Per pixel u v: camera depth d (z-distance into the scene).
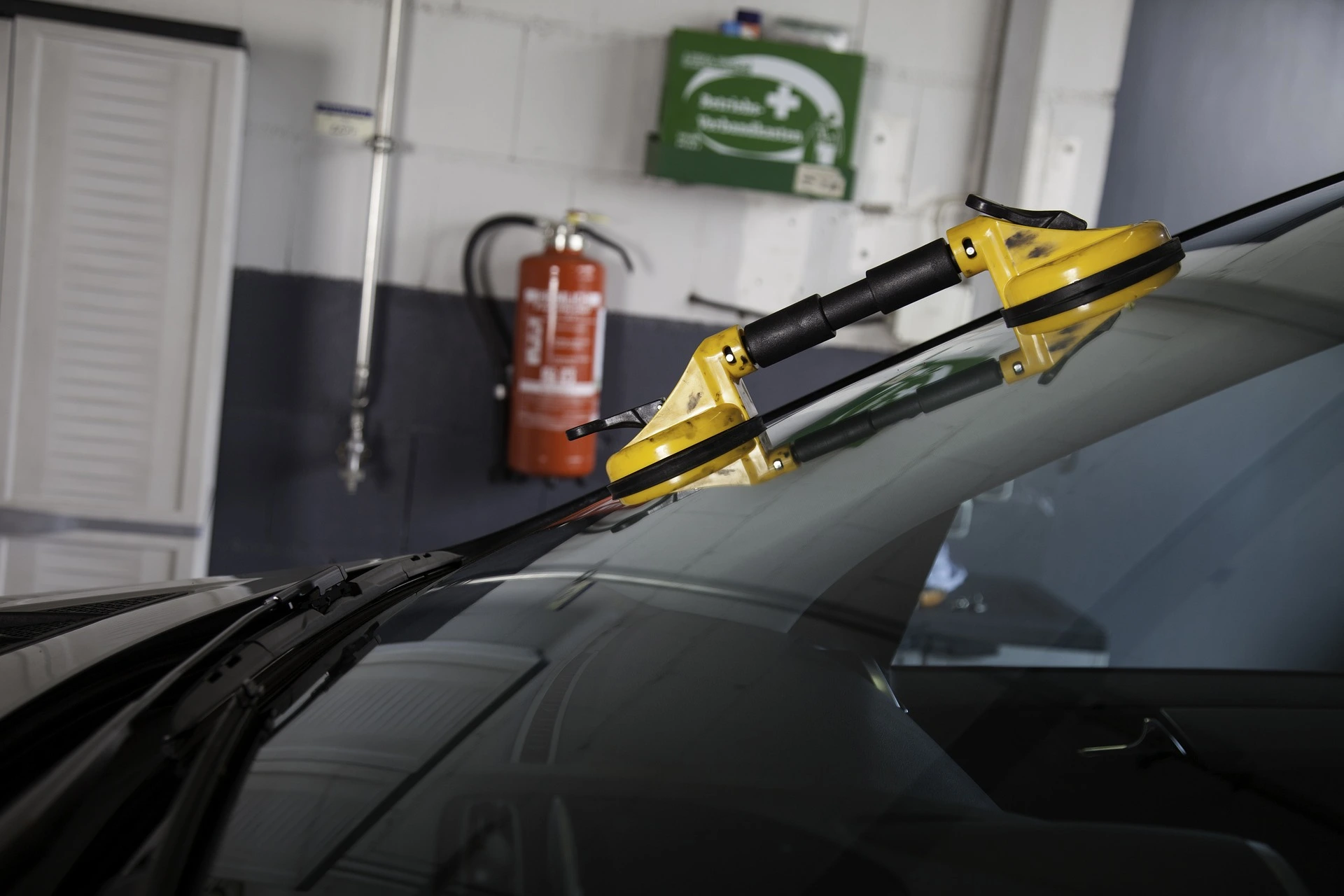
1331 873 0.36
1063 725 0.46
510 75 2.07
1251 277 0.58
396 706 0.45
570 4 2.05
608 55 2.07
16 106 1.76
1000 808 0.39
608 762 0.39
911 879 0.35
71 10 1.75
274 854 0.36
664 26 2.07
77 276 1.81
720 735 0.41
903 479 0.57
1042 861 0.36
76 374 1.84
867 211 2.19
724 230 2.16
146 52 1.77
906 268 0.55
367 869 0.35
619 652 0.46
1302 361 0.54
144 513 1.88
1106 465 0.54
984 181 2.17
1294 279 0.57
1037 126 2.13
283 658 0.51
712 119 2.01
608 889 0.34
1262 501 0.59
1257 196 2.21
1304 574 0.60
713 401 0.60
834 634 0.48
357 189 2.06
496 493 2.19
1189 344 0.56
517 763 0.39
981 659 0.53
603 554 0.56
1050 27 2.09
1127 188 2.19
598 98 2.09
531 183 2.11
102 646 0.55
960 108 2.17
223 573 2.16
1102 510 0.60
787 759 0.40
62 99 1.76
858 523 0.55
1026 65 2.11
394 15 1.96
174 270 1.83
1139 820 0.39
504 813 0.37
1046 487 0.54
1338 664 0.56
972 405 0.60
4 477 1.84
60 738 0.45
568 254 2.00
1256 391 0.54
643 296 2.17
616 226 2.14
